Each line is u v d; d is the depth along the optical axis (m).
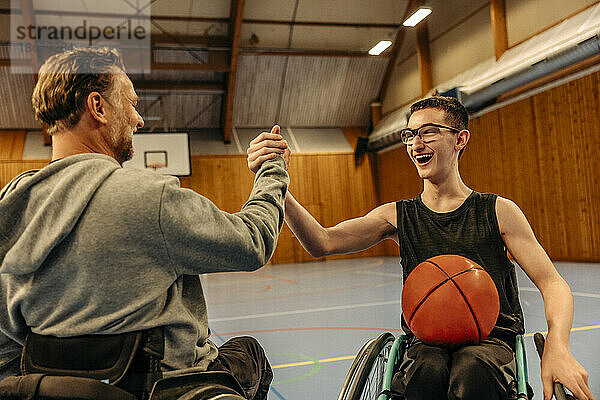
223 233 1.09
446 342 1.45
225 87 14.52
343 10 13.58
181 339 1.11
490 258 1.64
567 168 9.62
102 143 1.20
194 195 1.11
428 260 1.55
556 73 9.22
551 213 10.03
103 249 1.03
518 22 10.53
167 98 14.66
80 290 1.04
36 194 1.08
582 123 9.26
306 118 16.19
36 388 0.97
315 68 15.01
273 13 13.39
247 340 1.56
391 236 1.95
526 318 4.66
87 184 1.06
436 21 13.31
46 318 1.07
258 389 1.55
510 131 10.85
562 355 1.37
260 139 1.35
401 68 14.92
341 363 3.55
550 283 1.57
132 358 1.04
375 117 16.02
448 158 1.70
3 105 13.78
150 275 1.06
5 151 13.72
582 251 9.43
